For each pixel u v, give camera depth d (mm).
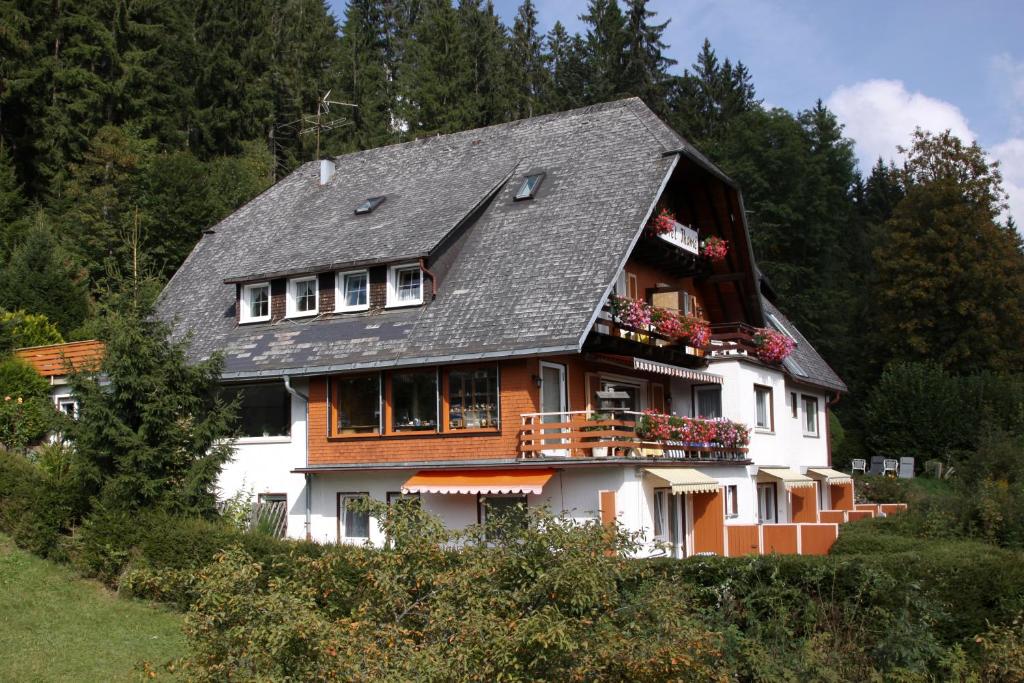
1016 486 21391
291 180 35500
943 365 56000
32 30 46562
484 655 8484
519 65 70250
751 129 61719
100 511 19016
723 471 28156
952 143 58250
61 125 46031
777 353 31453
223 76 56625
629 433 23078
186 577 9602
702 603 13758
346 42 71062
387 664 8367
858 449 53438
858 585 13352
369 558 9875
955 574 13289
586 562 9141
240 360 26953
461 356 23328
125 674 13625
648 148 27719
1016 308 56000
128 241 41719
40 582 17594
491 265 25875
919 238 57062
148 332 20266
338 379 25703
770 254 62188
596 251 24562
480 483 22453
